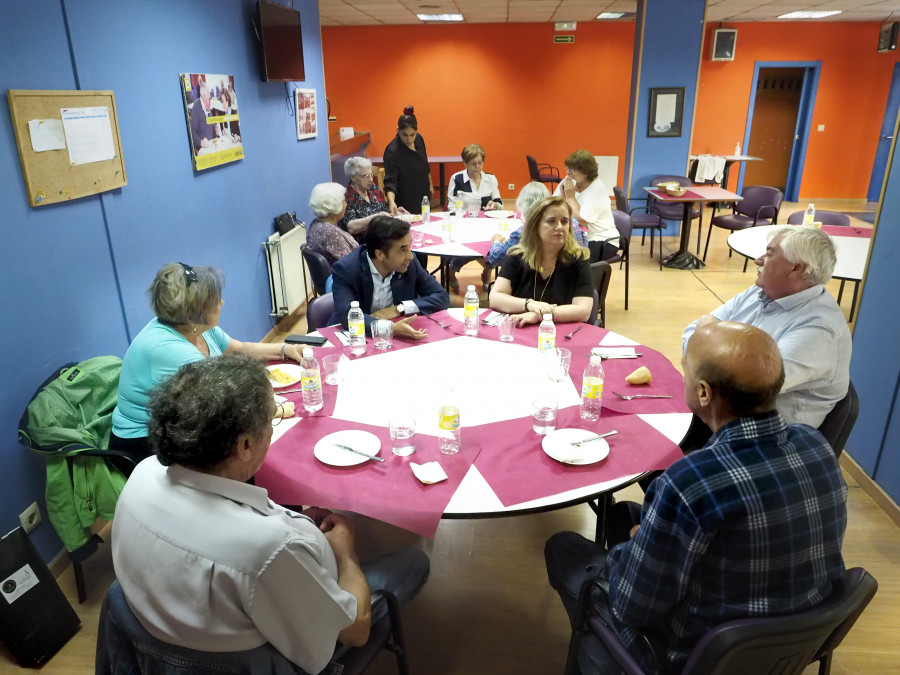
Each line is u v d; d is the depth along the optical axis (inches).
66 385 81.0
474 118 384.8
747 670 40.6
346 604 40.8
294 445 62.4
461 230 179.9
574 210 179.2
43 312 82.7
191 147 124.9
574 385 75.1
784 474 40.2
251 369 41.4
